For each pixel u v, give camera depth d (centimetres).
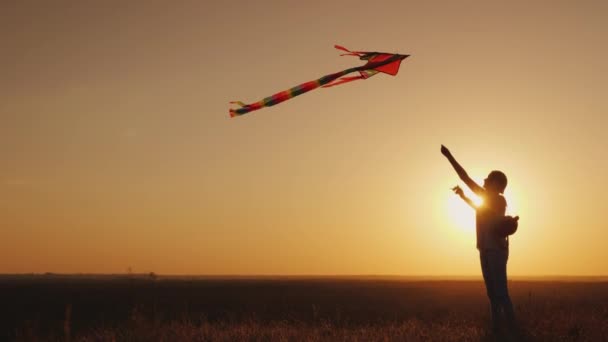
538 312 1264
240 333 1133
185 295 6094
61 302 4384
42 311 3092
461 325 1147
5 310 3250
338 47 665
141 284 14138
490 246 945
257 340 1065
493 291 950
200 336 1112
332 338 1069
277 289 8812
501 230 932
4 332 1623
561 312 1247
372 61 651
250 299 4778
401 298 4688
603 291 5731
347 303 3791
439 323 1260
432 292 6481
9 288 9900
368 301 4181
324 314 2244
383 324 1389
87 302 4306
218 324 1336
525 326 1035
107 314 2625
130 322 1321
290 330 1169
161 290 8481
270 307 3147
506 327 962
